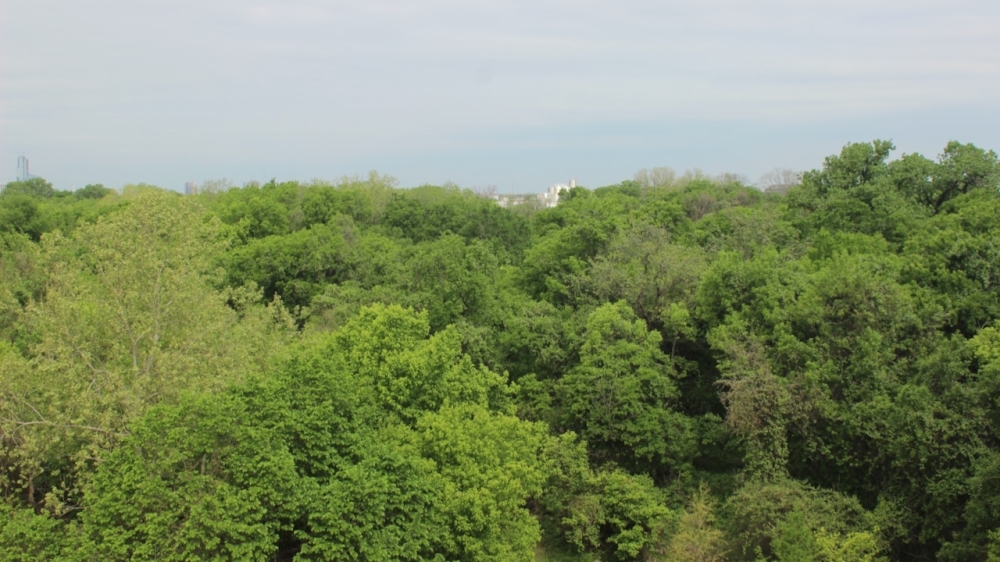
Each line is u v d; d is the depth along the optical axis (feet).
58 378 70.54
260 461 58.29
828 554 69.67
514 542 75.82
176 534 54.65
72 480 73.67
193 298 81.92
